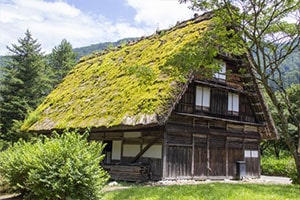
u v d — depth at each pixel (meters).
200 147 15.33
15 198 9.37
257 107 18.12
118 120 13.20
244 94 17.95
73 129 15.41
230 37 12.85
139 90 14.23
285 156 30.34
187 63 11.28
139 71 12.39
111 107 14.65
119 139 15.84
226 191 9.27
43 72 43.06
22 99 35.62
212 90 16.25
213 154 15.91
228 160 16.67
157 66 14.81
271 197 8.41
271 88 12.03
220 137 16.45
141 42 20.17
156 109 12.38
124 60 18.89
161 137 13.86
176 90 12.95
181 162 14.32
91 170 8.25
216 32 12.27
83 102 17.39
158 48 17.02
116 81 16.95
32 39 39.66
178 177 14.08
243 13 11.59
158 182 13.13
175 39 16.45
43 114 19.94
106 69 19.67
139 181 13.46
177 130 14.36
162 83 13.46
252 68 13.88
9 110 34.66
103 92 16.83
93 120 14.72
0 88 36.88
